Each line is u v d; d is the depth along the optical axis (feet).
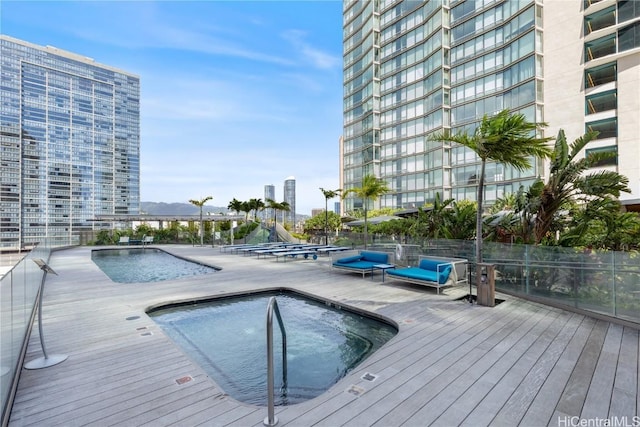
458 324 17.51
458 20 96.94
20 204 255.09
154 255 65.77
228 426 8.91
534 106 75.82
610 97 66.03
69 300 23.52
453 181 98.73
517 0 80.33
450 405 9.80
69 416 9.39
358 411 9.52
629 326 16.83
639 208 33.42
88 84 295.48
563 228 26.68
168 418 9.30
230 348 16.19
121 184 315.78
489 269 21.11
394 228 59.11
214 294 25.40
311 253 49.80
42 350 14.24
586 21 69.62
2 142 247.70
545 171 76.18
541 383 11.08
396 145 119.75
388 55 123.24
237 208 127.34
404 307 21.16
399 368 12.29
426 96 106.93
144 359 13.34
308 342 16.99
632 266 16.75
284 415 9.36
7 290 10.62
